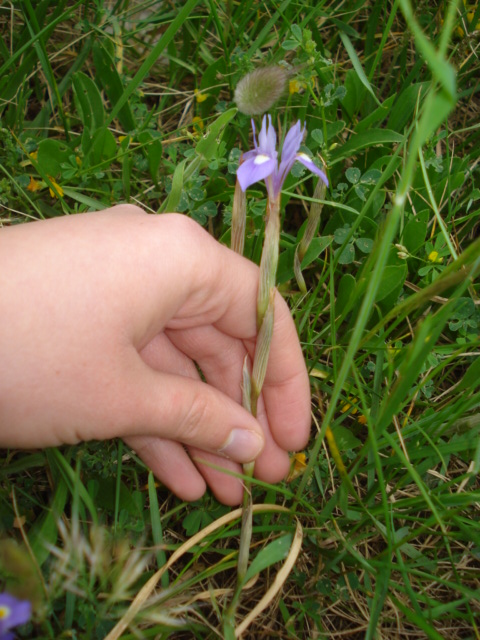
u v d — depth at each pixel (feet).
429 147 0.87
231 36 1.02
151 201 0.97
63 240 0.57
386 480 0.72
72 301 0.55
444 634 0.70
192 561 0.66
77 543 0.58
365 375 0.83
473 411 0.78
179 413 0.61
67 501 0.75
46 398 0.55
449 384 0.87
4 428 0.56
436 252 0.81
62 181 0.90
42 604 0.56
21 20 1.04
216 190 0.91
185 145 0.94
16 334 0.53
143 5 1.08
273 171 0.56
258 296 0.60
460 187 0.94
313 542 0.72
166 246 0.59
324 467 0.78
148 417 0.60
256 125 0.95
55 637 0.61
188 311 0.66
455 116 1.06
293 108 0.96
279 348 0.70
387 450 0.79
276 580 0.63
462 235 0.95
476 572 0.71
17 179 0.89
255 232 0.85
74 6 0.88
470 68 1.04
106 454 0.71
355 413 0.84
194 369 0.76
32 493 0.74
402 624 0.71
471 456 0.75
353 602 0.72
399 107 0.91
